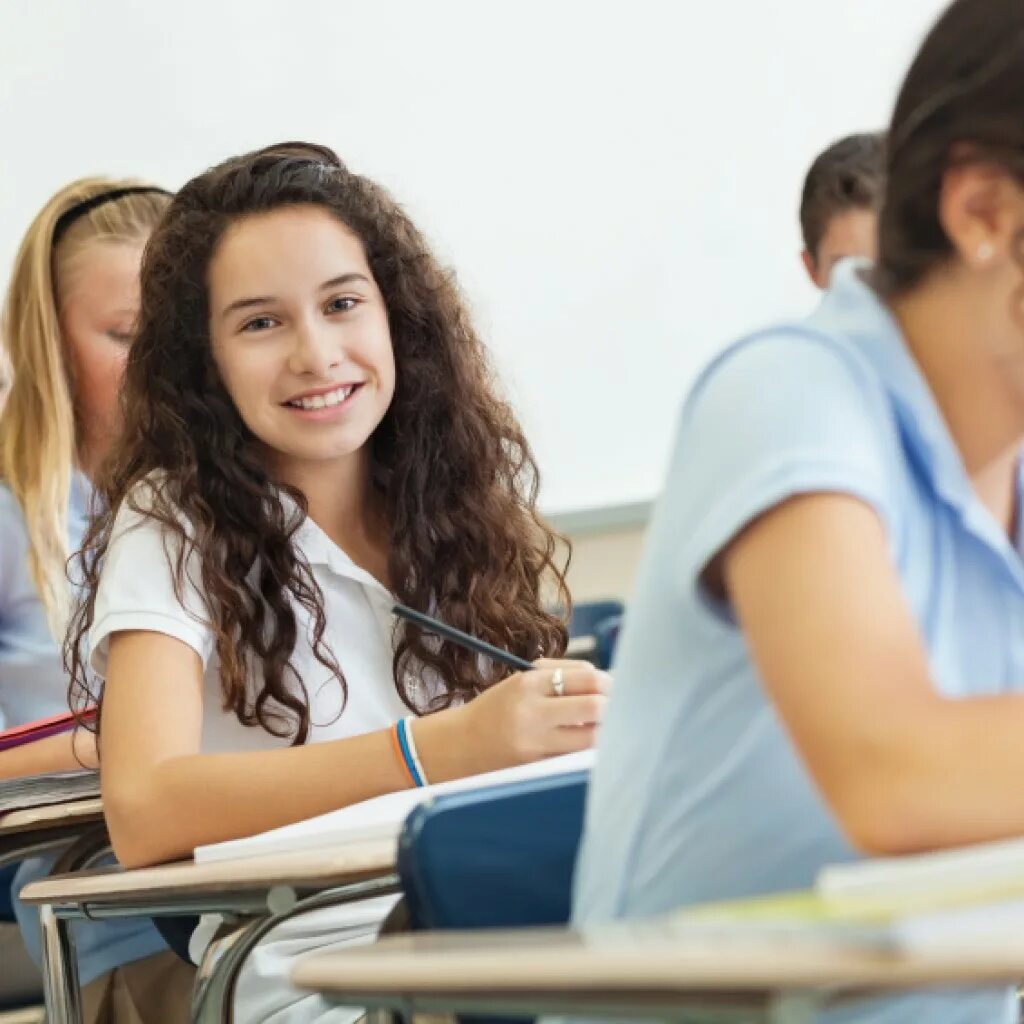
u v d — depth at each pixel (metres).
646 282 9.17
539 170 8.98
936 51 1.98
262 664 3.83
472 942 1.79
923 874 1.48
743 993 1.38
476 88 8.88
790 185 9.41
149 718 3.53
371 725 3.92
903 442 2.04
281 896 2.69
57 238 5.64
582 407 9.03
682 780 2.11
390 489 4.14
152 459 3.97
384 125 8.73
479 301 8.84
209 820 3.32
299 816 3.29
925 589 2.07
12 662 5.35
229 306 3.91
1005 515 2.30
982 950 1.26
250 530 3.86
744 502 1.88
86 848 4.09
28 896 3.24
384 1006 1.77
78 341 5.57
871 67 9.49
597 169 9.09
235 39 8.48
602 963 1.43
